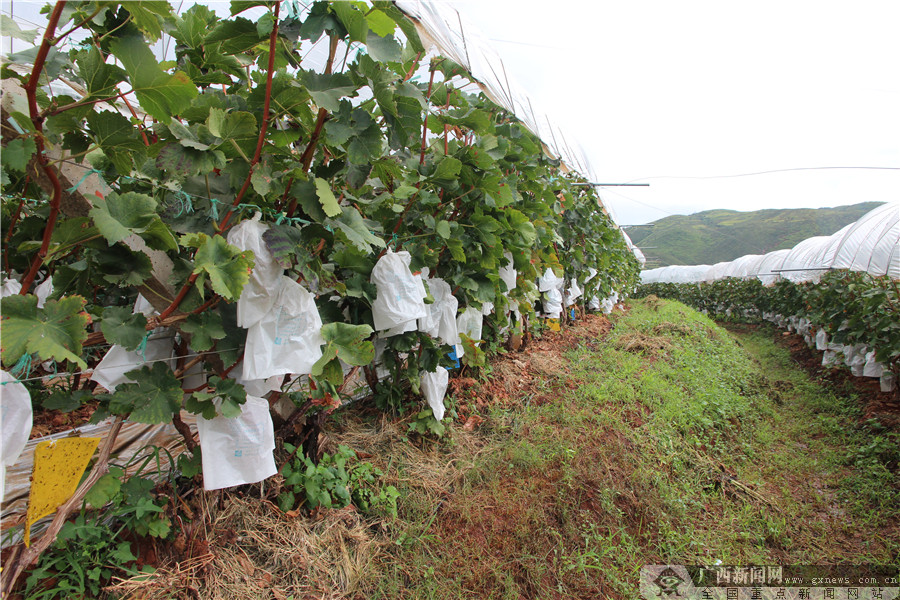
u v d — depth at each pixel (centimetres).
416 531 255
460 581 238
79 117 138
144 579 175
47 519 176
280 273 171
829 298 890
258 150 165
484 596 237
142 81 128
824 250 1238
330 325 189
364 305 262
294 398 280
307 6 173
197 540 195
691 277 2623
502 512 289
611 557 283
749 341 1243
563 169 857
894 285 721
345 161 210
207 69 221
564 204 604
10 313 120
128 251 159
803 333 1123
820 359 913
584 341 691
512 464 330
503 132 370
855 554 330
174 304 161
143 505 176
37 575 157
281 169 191
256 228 163
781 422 562
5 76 126
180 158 150
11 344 115
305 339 179
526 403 430
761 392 654
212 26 236
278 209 192
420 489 285
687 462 407
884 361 608
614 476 347
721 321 1827
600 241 800
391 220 288
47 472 131
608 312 1030
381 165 209
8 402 114
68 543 174
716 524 345
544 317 651
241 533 208
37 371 276
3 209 190
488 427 376
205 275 165
